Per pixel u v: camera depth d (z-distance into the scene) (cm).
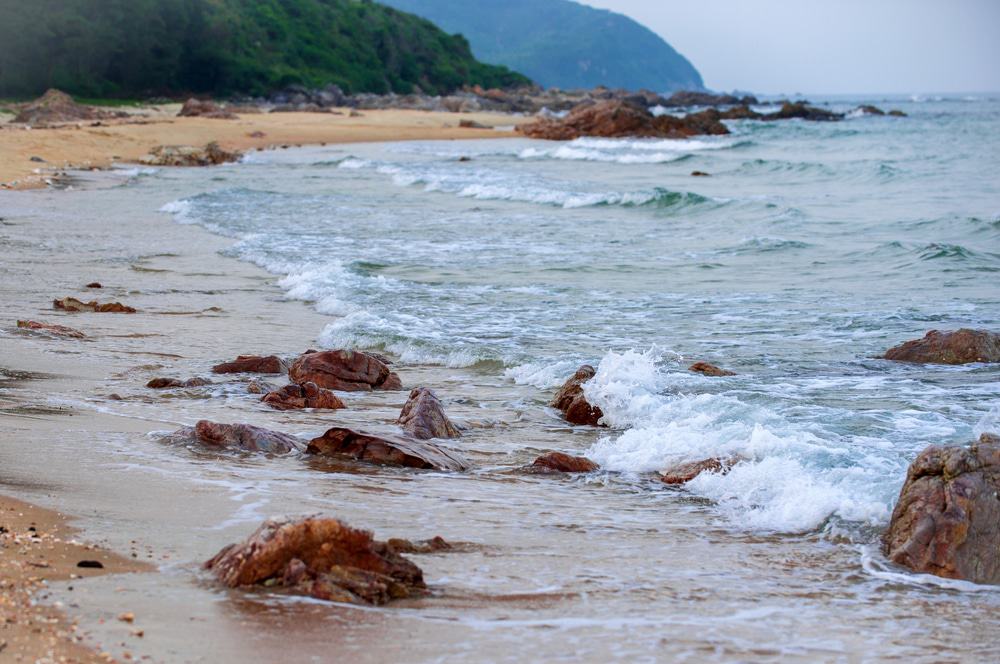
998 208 3219
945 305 1730
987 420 1046
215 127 7744
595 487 886
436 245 2495
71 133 5969
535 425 1115
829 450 904
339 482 843
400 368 1401
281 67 13825
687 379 1243
